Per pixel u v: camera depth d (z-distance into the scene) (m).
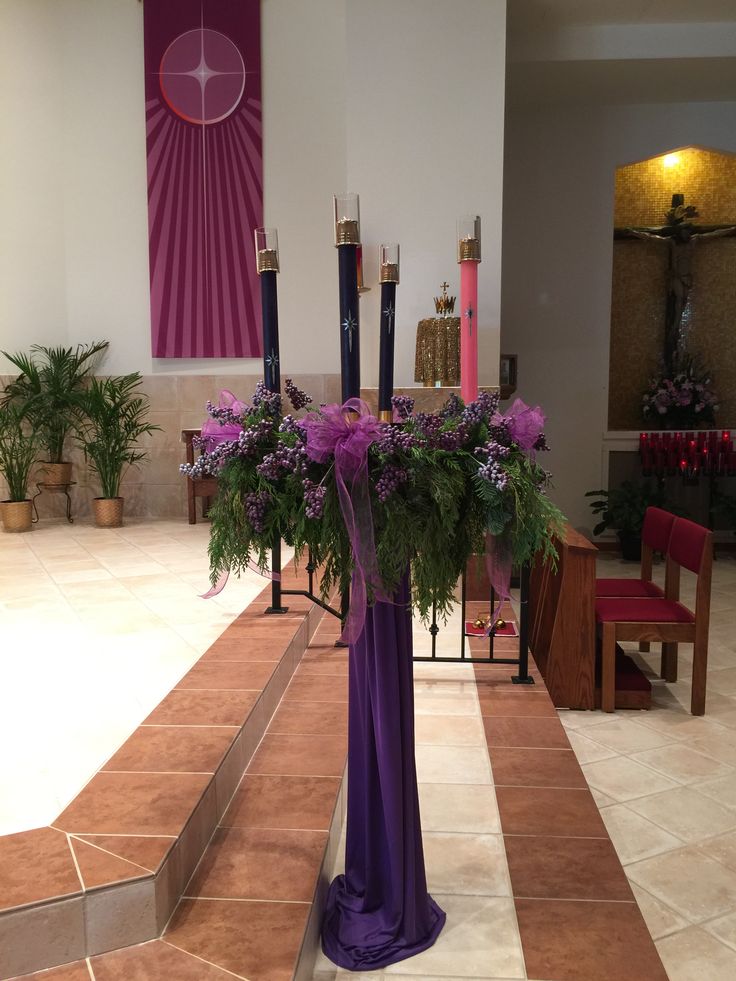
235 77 6.45
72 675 2.87
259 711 2.62
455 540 1.62
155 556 5.17
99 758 2.16
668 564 4.18
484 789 2.53
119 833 1.75
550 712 3.12
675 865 2.47
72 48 6.54
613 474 8.19
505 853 2.19
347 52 5.55
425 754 2.77
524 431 1.62
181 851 1.77
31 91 6.42
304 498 1.47
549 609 4.05
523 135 7.69
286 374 6.69
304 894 1.77
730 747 3.39
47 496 6.75
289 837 2.02
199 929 1.65
